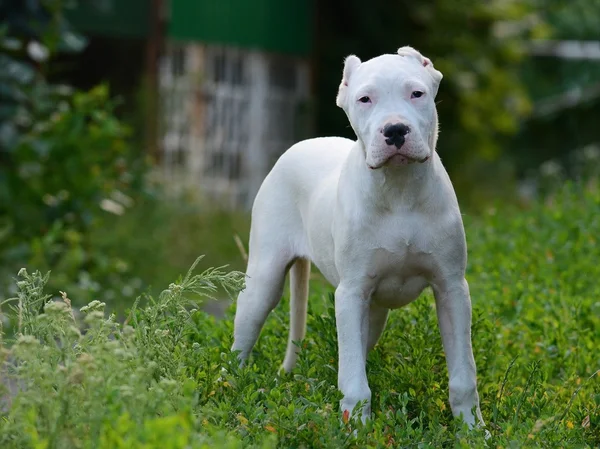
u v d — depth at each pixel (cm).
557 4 3145
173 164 2045
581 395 677
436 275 639
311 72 2319
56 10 1273
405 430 575
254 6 2192
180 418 464
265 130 2247
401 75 615
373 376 679
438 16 2467
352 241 638
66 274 1155
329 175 702
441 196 630
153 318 602
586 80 3225
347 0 2395
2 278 1109
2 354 531
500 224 1198
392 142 595
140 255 1359
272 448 499
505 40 2612
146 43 2020
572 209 1202
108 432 480
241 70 2202
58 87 1288
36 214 1226
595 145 2942
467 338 639
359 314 644
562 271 1002
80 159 1236
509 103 2714
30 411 499
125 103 2022
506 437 572
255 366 670
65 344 539
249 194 2216
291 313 766
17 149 1219
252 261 750
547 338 785
